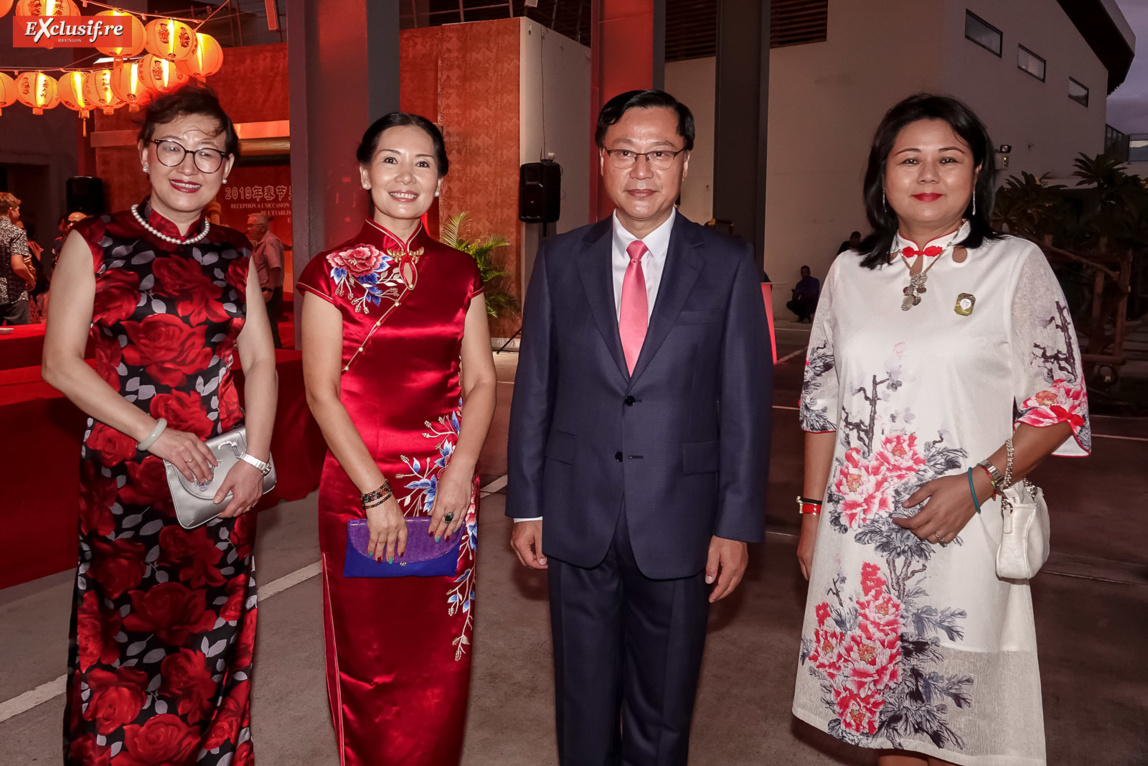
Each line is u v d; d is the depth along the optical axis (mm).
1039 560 1514
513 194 10477
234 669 1833
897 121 1557
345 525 1788
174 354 1692
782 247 15414
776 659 2766
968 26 14609
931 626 1558
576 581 1703
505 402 7336
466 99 10523
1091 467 5281
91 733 1700
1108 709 2451
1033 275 1509
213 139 1662
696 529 1635
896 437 1567
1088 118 21031
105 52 7414
